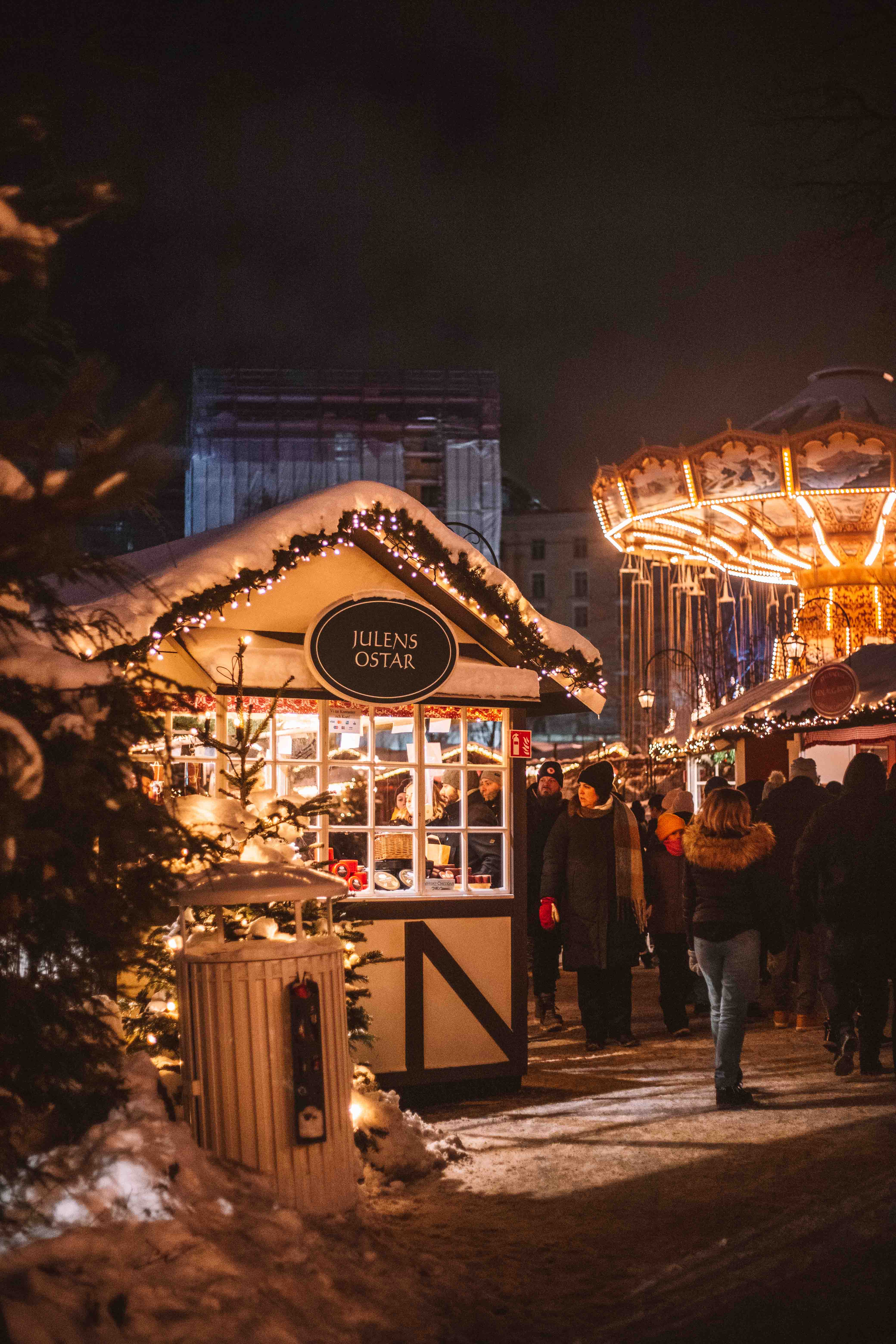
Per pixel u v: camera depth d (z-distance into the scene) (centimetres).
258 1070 477
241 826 562
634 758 3019
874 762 791
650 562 3362
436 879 758
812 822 795
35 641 409
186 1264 367
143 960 484
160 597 439
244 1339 341
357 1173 512
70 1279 340
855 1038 760
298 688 703
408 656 724
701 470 2422
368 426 6184
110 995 442
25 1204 375
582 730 8162
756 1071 797
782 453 2323
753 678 3631
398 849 746
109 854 395
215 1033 479
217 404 6112
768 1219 486
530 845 1053
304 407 6188
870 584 2630
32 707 379
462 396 6328
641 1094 736
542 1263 446
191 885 467
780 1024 983
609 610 9281
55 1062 395
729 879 697
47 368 398
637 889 905
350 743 737
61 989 403
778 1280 420
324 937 514
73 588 724
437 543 736
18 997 378
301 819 699
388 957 727
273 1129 475
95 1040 415
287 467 6091
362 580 740
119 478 302
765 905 692
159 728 412
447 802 765
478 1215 504
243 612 703
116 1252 359
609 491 2642
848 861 768
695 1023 1042
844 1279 418
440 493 6259
